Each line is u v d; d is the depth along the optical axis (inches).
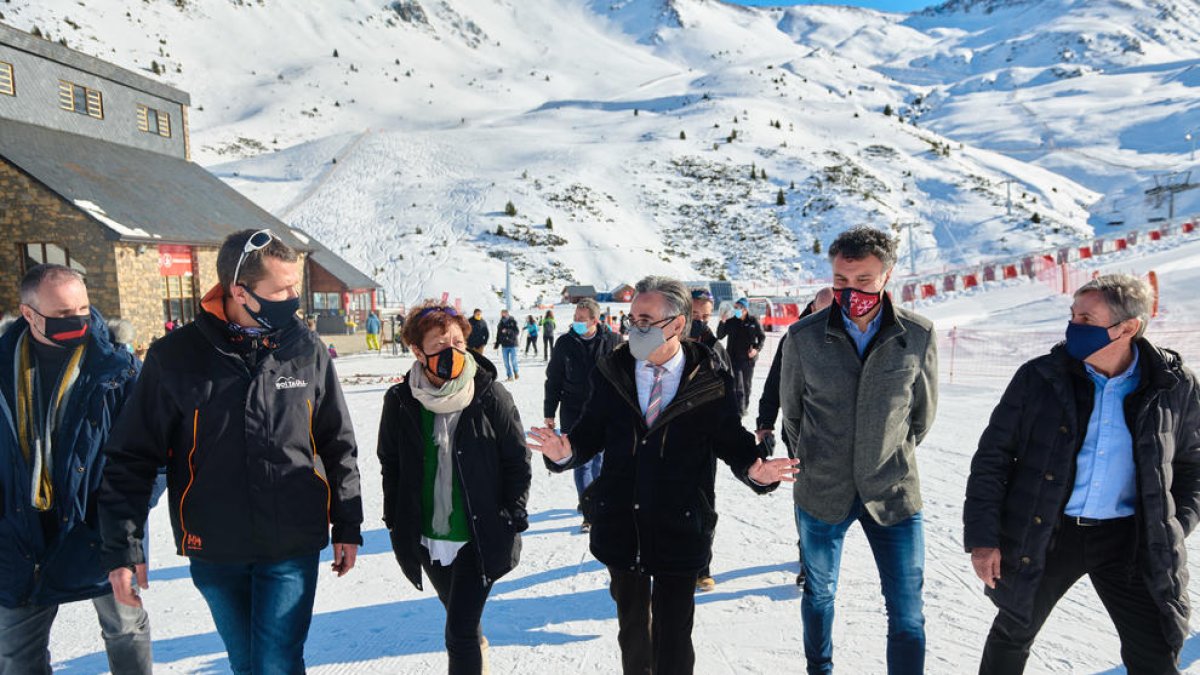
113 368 105.2
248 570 98.9
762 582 177.3
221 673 137.6
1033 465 100.1
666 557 109.0
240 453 94.3
